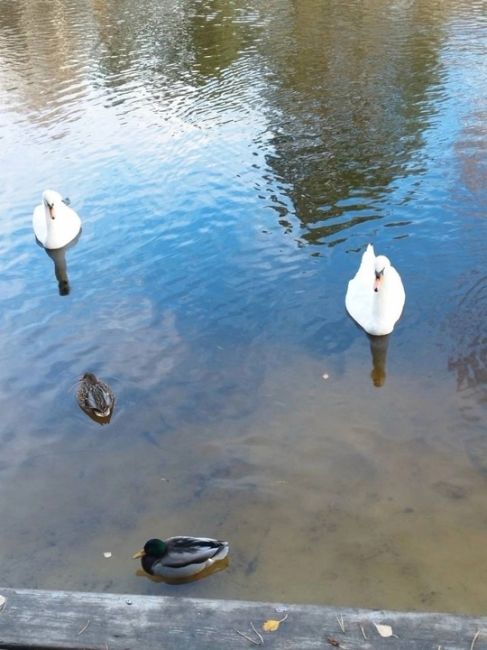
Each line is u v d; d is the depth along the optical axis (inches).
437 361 247.4
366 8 693.3
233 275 301.0
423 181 357.1
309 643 122.7
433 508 195.2
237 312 279.9
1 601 134.3
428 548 184.5
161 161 404.8
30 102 510.3
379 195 349.1
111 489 208.5
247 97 487.2
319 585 177.5
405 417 225.1
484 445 212.5
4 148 438.9
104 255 325.7
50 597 134.6
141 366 255.6
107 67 580.7
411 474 205.5
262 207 348.2
